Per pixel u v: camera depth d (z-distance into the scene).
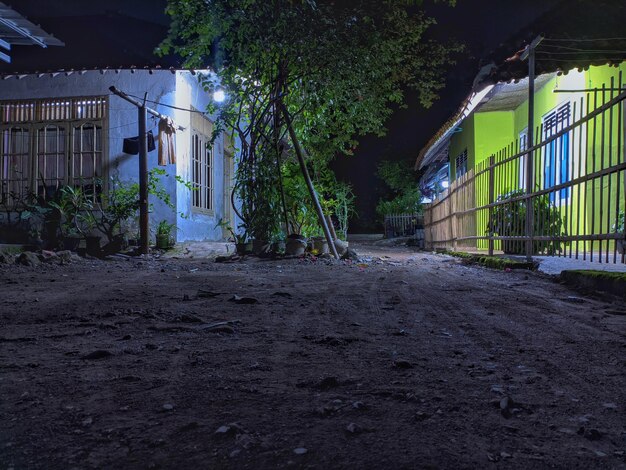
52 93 13.22
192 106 14.33
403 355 3.02
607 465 1.63
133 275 7.79
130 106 13.11
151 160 13.06
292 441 1.79
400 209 31.84
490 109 14.84
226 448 1.74
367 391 2.34
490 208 10.43
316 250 11.47
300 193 12.23
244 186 11.80
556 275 7.24
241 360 2.89
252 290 6.01
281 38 10.52
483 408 2.13
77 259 10.66
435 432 1.88
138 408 2.12
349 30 11.00
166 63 13.88
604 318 4.26
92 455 1.70
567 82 10.85
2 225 12.82
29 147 13.25
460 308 4.80
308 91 11.16
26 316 4.26
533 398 2.26
